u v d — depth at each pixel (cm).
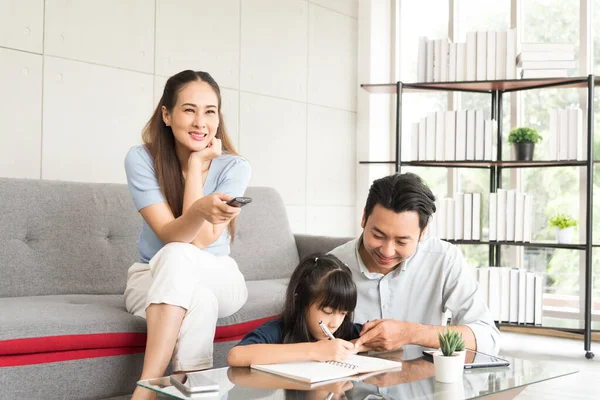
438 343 175
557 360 354
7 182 251
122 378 202
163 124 221
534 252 438
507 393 147
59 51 303
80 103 311
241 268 314
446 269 200
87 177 314
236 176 225
